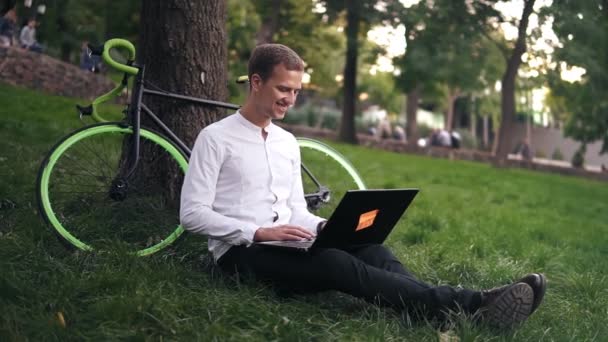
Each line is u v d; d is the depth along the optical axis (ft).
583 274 16.57
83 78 60.80
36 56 57.31
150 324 10.37
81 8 79.20
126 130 14.30
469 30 72.90
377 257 12.17
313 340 10.64
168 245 14.30
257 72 11.92
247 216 12.05
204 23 16.62
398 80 80.53
